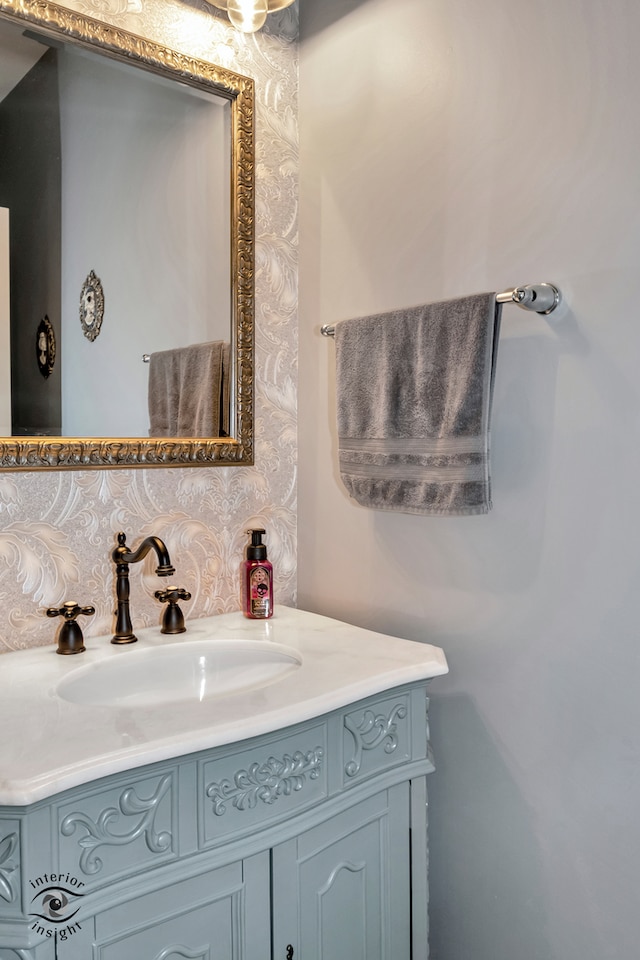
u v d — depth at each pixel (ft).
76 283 4.62
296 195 5.83
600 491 3.95
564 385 4.11
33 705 3.51
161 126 5.00
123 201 4.83
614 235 3.85
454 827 4.82
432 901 4.97
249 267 5.46
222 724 3.28
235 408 5.43
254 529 5.28
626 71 3.77
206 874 3.32
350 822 3.93
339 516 5.59
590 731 4.04
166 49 4.92
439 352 4.37
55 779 2.80
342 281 5.49
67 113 4.57
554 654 4.21
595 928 4.05
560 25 4.07
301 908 3.69
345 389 5.00
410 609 5.07
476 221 4.56
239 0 4.70
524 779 4.39
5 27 4.32
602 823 4.00
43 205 4.48
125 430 4.86
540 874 4.32
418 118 4.90
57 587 4.60
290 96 5.76
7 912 2.84
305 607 5.93
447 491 4.33
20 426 4.42
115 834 3.05
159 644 4.54
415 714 4.26
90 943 2.99
